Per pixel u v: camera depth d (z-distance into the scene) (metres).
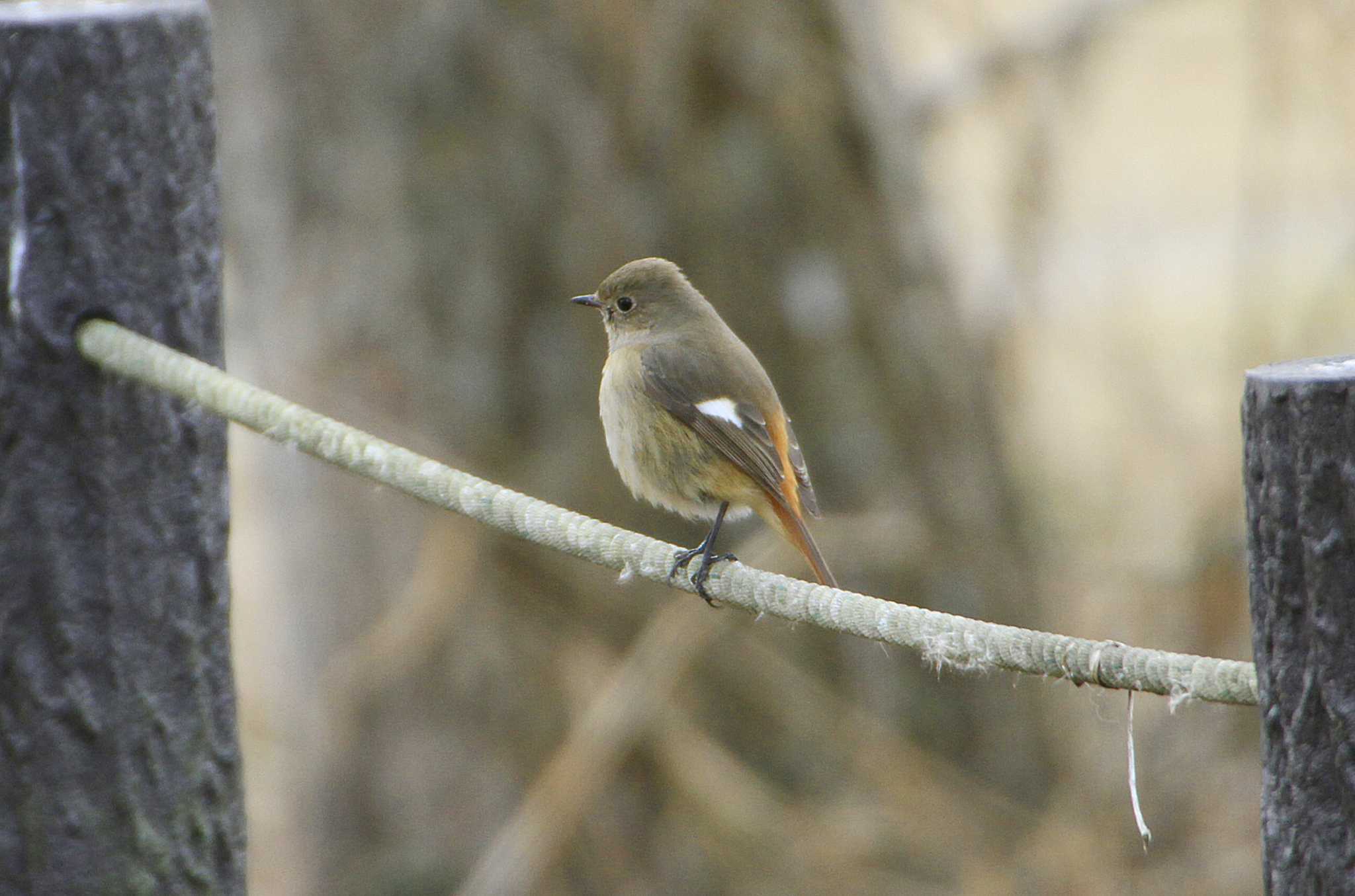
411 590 12.06
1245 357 15.50
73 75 4.11
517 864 11.55
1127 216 20.27
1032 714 13.36
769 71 12.22
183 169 4.28
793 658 12.37
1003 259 15.33
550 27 11.84
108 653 4.14
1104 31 14.92
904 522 12.80
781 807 12.22
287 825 12.81
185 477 4.23
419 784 12.30
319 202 12.20
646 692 11.59
